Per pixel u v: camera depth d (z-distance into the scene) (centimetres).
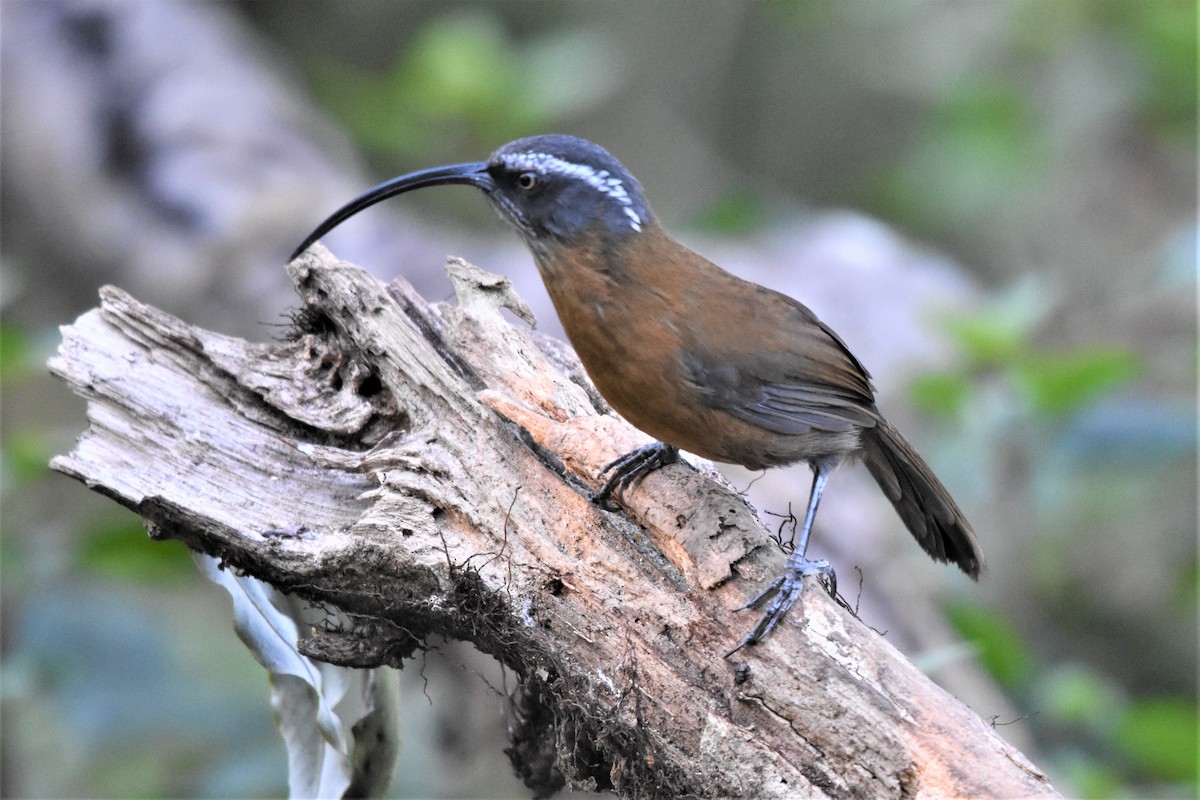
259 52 1859
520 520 745
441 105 1630
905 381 1392
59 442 1222
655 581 717
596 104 2203
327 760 837
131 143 1536
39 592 1215
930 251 2067
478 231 2088
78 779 1264
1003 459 1322
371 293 816
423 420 790
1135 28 1875
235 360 819
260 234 1433
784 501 1177
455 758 1118
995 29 2130
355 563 748
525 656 721
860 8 2259
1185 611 1655
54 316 1562
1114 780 1185
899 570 1166
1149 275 1838
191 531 770
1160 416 1282
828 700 661
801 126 2338
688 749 677
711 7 2322
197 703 1213
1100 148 1953
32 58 1532
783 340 805
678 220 2105
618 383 808
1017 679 1121
